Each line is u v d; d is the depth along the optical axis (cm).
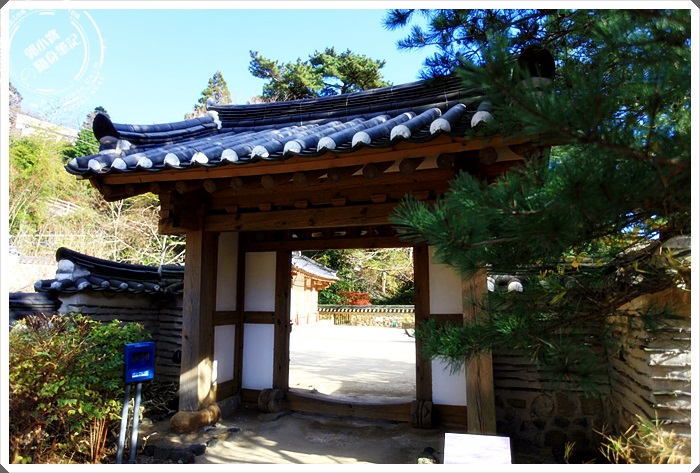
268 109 557
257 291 558
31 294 472
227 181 391
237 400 525
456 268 220
